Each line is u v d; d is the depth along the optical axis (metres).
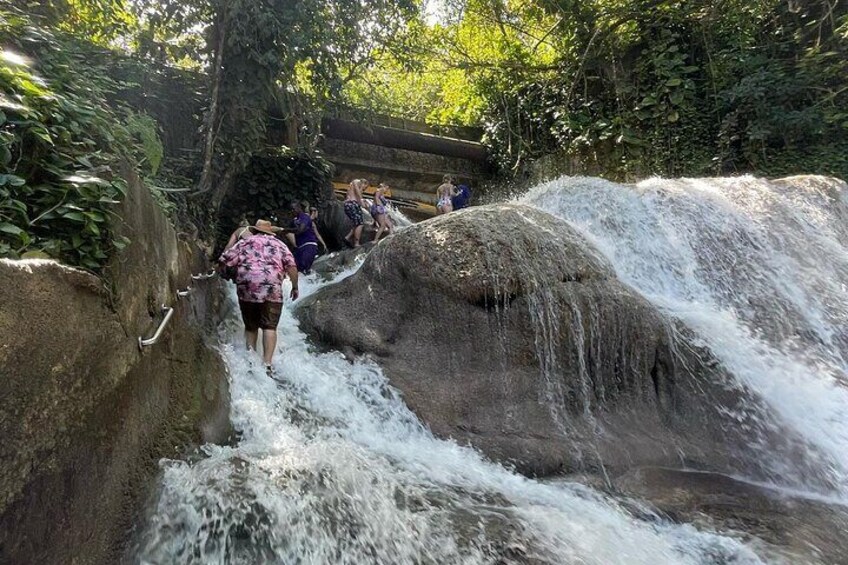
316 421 4.77
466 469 4.41
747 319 7.21
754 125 11.72
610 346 5.55
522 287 5.64
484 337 5.60
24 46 4.26
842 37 10.95
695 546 3.62
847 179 10.59
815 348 6.83
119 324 2.93
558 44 16.02
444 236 6.09
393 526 3.23
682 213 8.59
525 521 3.51
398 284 6.22
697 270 7.95
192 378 4.24
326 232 11.66
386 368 5.58
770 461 5.09
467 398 5.27
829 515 4.28
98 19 8.14
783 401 5.69
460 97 17.81
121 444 2.84
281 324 6.41
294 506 3.13
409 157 14.85
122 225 3.27
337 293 6.64
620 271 8.07
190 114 9.25
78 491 2.35
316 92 10.73
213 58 8.62
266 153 11.18
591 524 3.67
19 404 1.94
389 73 15.73
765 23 12.83
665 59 13.38
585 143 14.24
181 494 3.04
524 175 15.67
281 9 8.79
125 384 2.94
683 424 5.39
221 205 9.89
